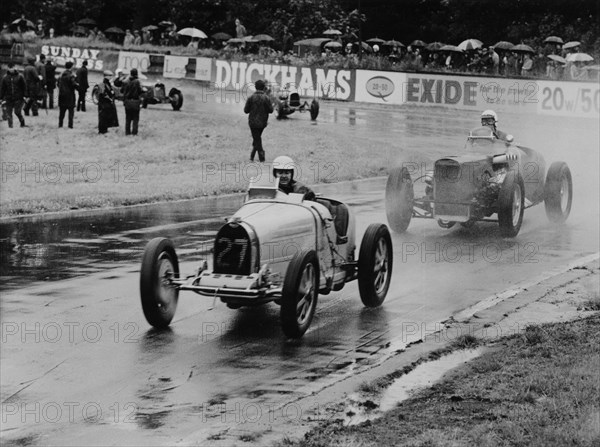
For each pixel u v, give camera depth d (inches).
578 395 329.7
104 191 922.1
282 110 1662.2
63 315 470.6
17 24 2659.9
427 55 2534.5
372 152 1264.8
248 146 1306.6
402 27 3038.9
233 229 434.0
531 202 768.9
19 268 584.7
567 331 427.8
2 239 687.7
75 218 793.6
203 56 2400.3
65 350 410.0
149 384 366.0
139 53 2279.8
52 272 573.6
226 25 2945.4
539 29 2709.2
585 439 284.5
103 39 2701.8
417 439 290.4
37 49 2440.9
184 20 3016.7
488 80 1940.2
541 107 1886.1
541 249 659.4
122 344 420.5
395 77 2023.9
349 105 1999.3
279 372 381.4
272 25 2810.0
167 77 2246.6
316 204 481.1
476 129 745.0
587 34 2640.3
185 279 440.8
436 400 338.0
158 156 1208.2
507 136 730.8
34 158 1168.8
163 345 419.8
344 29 2787.9
